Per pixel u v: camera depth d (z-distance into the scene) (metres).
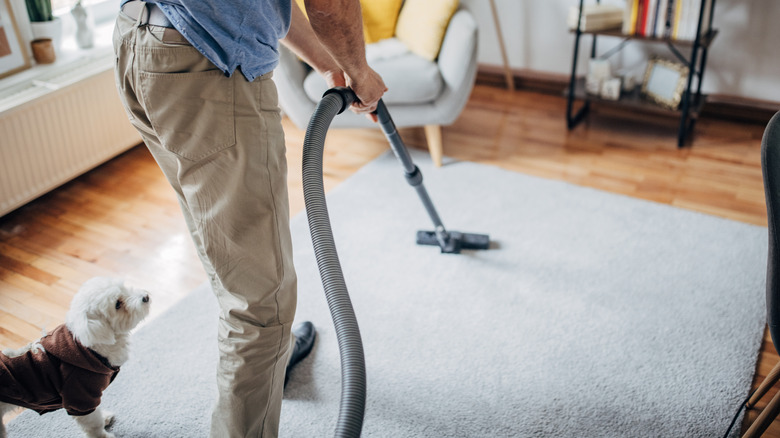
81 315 1.33
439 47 2.64
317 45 1.49
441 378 1.73
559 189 2.62
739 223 2.36
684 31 2.78
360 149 2.98
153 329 1.92
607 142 3.02
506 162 2.85
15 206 2.42
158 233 2.41
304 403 1.67
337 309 0.93
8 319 1.97
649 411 1.61
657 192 2.59
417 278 2.12
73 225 2.45
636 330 1.88
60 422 1.63
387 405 1.65
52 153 2.51
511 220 2.42
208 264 1.35
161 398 1.69
